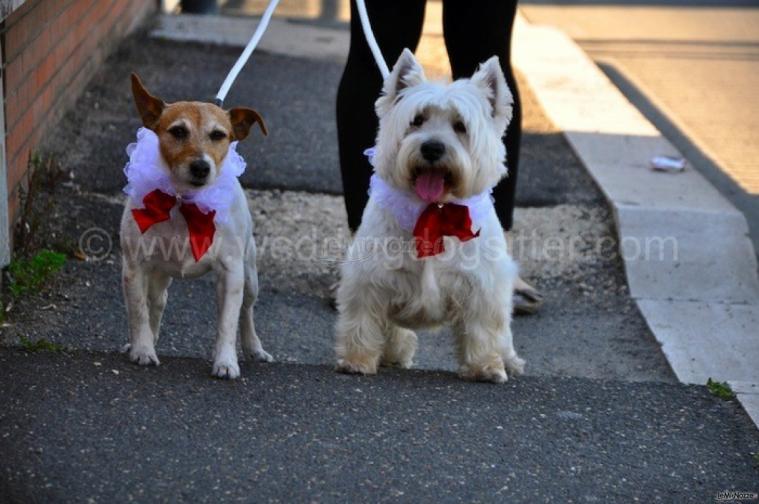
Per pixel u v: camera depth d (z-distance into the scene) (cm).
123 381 482
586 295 738
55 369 487
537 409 500
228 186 496
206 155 480
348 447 441
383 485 414
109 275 662
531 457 448
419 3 639
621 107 1130
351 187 662
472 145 500
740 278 757
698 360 646
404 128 505
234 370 500
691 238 795
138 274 503
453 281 525
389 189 519
